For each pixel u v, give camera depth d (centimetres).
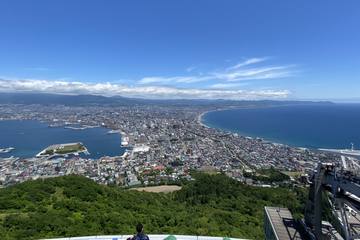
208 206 11100
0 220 6875
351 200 3856
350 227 4253
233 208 10956
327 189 4341
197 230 7362
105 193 9894
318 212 4338
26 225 6612
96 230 6650
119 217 7569
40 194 8762
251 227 8575
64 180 10200
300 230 4703
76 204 8225
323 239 4300
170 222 7912
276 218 5141
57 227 6631
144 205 9538
